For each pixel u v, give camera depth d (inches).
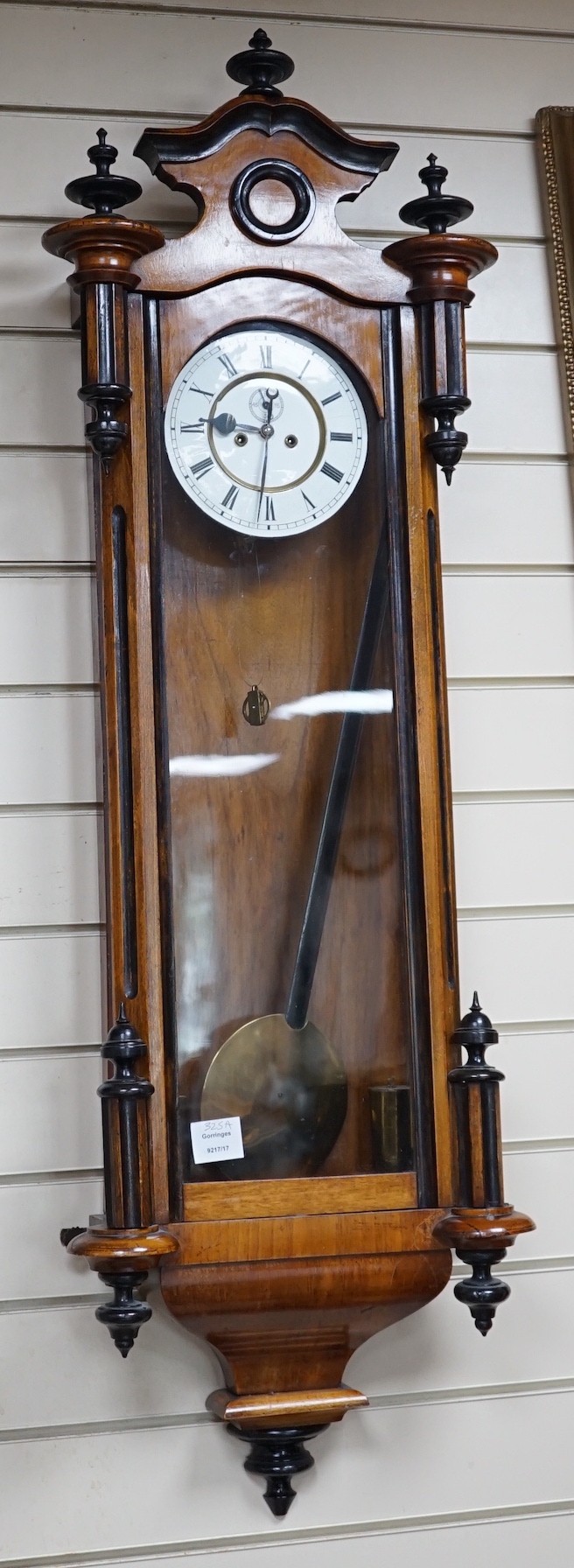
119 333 46.8
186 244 48.5
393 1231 47.3
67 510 53.9
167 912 47.2
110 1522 51.1
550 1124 55.7
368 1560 52.6
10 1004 52.1
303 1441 50.8
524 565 57.6
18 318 54.2
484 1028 47.8
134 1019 46.3
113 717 47.3
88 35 55.7
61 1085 52.2
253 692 49.4
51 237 46.4
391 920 48.9
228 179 49.1
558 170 58.6
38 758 52.9
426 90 58.6
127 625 47.4
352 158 50.1
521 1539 53.8
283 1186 46.9
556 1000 56.3
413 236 53.8
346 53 57.9
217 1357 51.0
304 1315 47.6
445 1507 53.6
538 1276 55.3
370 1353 53.8
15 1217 51.6
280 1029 48.2
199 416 48.9
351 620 49.9
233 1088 47.4
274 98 48.9
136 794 46.9
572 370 58.0
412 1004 48.5
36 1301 51.5
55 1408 51.1
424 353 49.9
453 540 57.0
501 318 58.4
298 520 49.8
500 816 56.6
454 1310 54.6
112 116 55.6
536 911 56.6
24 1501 50.6
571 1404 54.9
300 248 49.4
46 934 52.6
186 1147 46.6
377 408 49.9
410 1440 53.6
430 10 58.9
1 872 52.4
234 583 49.3
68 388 54.4
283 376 49.7
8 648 53.1
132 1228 44.1
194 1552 51.4
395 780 49.3
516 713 57.1
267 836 48.9
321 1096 48.0
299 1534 52.4
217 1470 52.0
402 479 49.8
